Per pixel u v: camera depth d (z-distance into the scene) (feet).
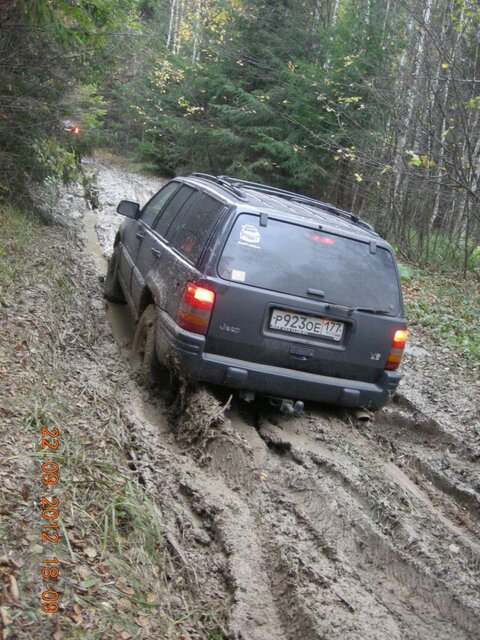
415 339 30.60
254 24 77.71
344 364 17.34
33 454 12.72
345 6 70.69
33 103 32.01
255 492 14.19
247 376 16.44
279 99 72.54
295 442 16.80
